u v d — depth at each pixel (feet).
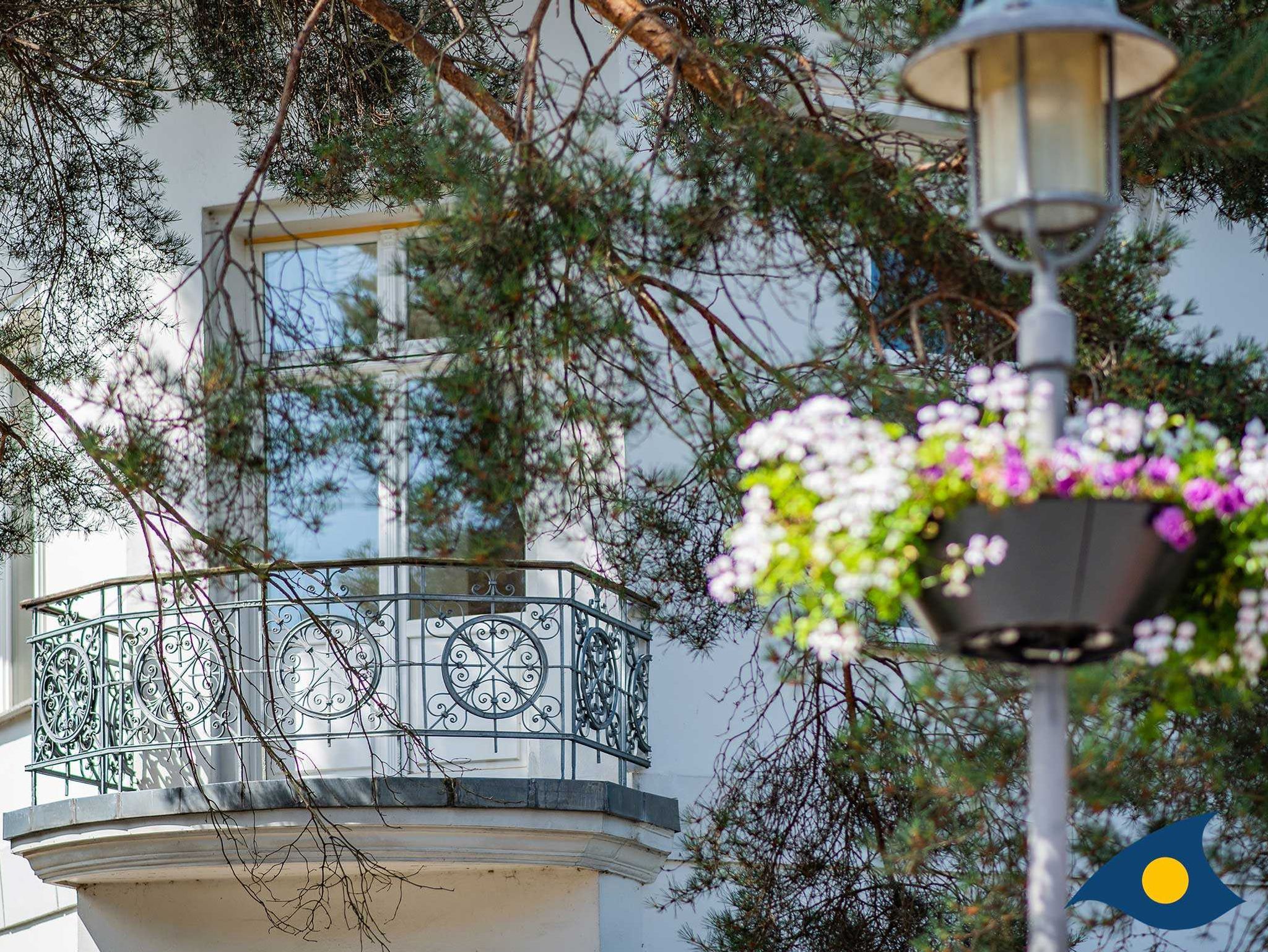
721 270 33.01
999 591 18.51
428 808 41.01
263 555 33.22
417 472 33.30
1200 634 19.61
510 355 29.30
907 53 29.99
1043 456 18.57
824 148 28.94
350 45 42.37
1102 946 36.99
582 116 29.96
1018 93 19.47
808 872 37.70
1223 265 52.16
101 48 43.62
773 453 19.72
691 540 34.32
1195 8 30.94
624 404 30.86
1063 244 20.67
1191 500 18.78
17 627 53.57
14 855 51.88
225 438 31.07
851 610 29.01
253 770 46.70
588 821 41.70
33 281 44.55
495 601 41.24
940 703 31.73
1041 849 19.16
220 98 44.83
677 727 45.93
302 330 47.65
